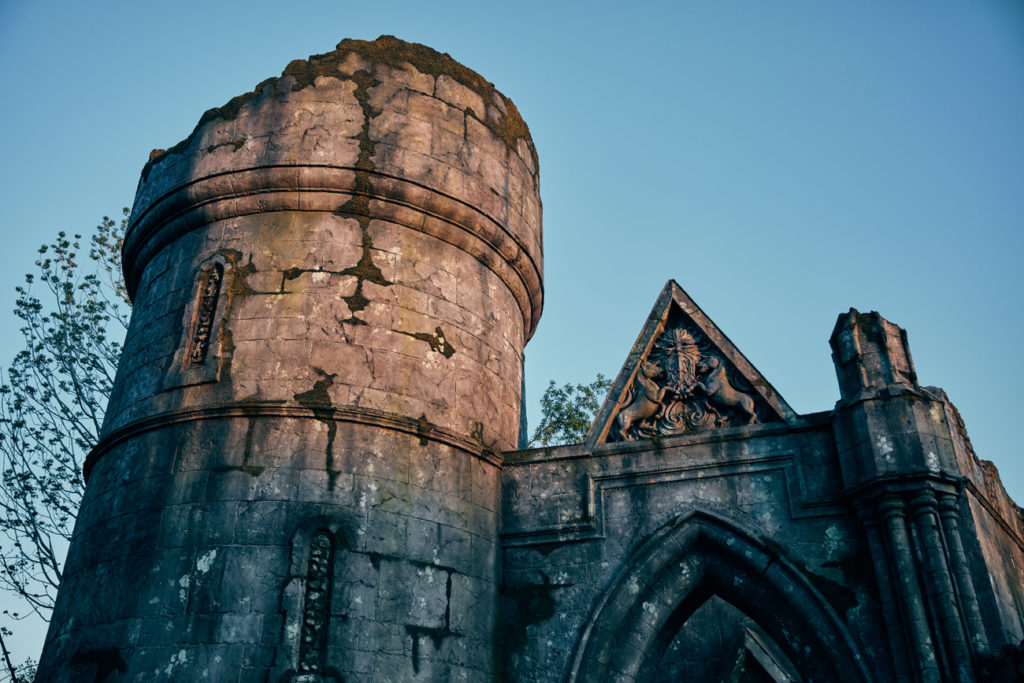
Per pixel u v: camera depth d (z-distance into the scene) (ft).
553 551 40.91
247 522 34.81
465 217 44.32
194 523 34.91
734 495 39.73
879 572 35.76
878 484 36.17
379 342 39.70
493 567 40.52
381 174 41.96
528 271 48.93
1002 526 44.75
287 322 38.81
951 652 32.99
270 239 40.75
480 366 43.65
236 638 32.81
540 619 39.65
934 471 35.78
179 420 37.11
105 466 38.96
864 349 39.24
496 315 46.06
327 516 35.50
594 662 38.09
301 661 32.86
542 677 38.47
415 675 35.01
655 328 44.75
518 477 42.91
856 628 35.65
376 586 35.29
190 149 43.73
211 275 40.86
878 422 37.24
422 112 44.70
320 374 38.01
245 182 41.52
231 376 37.76
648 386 43.34
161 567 34.32
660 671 55.77
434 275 42.96
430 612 36.55
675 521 39.73
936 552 34.71
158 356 39.75
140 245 45.16
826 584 36.81
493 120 48.37
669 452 41.34
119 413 40.09
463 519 39.52
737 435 40.75
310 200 41.47
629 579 39.32
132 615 33.81
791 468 39.47
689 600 40.60
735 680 53.62
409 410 39.29
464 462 40.70
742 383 42.60
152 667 32.60
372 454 37.42
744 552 38.42
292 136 42.06
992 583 37.14
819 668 36.11
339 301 39.73
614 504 41.19
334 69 43.88
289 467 35.94
